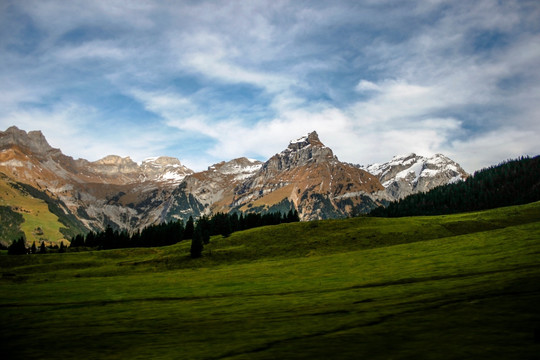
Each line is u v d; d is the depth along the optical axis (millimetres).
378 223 136750
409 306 35219
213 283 69750
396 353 22859
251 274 78062
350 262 78938
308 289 54312
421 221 136000
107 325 40031
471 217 133000
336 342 26469
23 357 29641
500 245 67500
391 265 67812
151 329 37031
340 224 139000
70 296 63125
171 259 115438
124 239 196875
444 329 26797
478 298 34469
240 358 25031
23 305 56156
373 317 32719
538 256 52062
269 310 41250
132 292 65062
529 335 23562
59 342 33750
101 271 105812
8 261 130500
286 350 25766
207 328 35344
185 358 26438
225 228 162000
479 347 22391
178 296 57812
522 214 125062
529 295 32719
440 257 67000
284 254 111312
